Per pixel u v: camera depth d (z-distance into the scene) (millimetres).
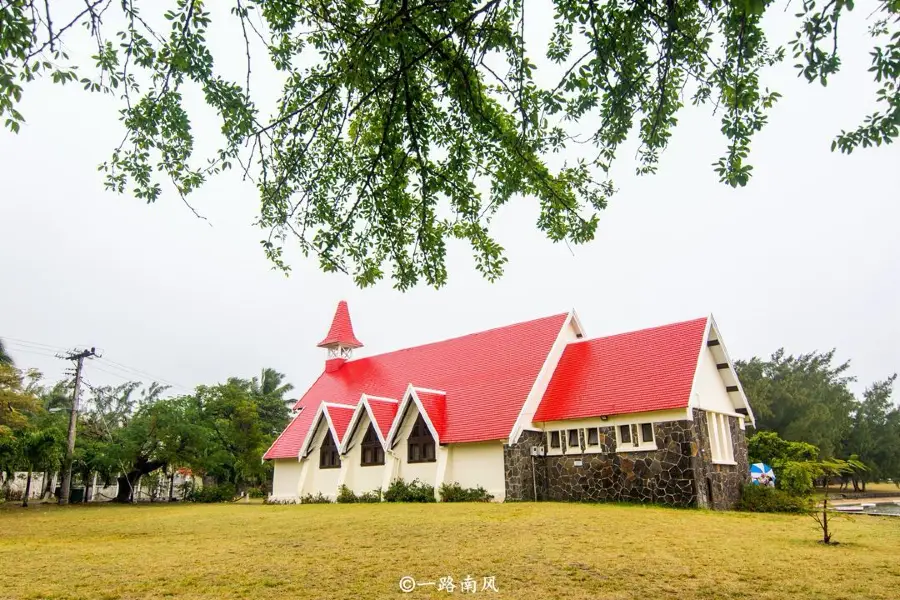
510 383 26844
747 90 6812
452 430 26219
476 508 19500
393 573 8766
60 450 35594
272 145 7941
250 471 44469
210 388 46312
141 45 6582
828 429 46969
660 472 21172
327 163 8578
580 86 7184
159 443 39531
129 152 7617
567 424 24266
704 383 23234
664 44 6730
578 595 7320
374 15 7238
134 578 8773
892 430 53625
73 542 13727
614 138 7531
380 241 9578
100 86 6676
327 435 31453
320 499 30219
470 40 6977
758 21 6426
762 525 14766
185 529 16078
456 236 9852
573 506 19844
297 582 8305
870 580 7965
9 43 5492
